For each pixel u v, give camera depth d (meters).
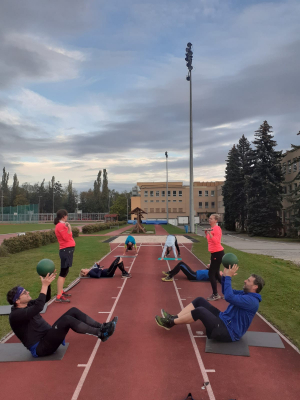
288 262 15.86
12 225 65.38
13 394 3.75
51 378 4.10
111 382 4.00
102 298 7.90
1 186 122.12
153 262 13.54
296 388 3.89
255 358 4.64
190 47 30.45
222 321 5.04
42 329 4.62
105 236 29.44
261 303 7.55
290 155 45.09
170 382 4.00
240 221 52.25
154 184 90.62
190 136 30.92
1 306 7.14
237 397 3.69
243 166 51.75
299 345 5.07
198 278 9.80
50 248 19.62
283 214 45.09
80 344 5.13
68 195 121.25
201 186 83.69
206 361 4.54
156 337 5.42
